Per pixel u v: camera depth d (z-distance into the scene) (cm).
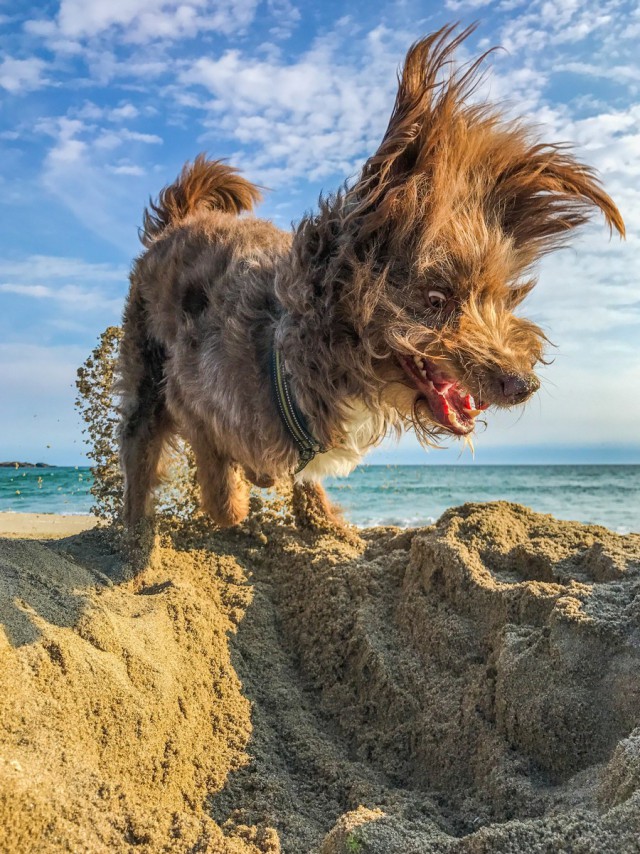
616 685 41
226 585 63
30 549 58
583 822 28
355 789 42
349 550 68
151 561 62
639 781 30
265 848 35
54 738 35
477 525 60
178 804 38
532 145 49
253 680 52
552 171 49
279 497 77
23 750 33
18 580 48
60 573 54
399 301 42
